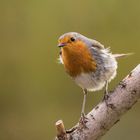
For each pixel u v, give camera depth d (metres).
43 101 17.77
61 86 17.64
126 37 17.23
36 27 17.70
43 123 17.59
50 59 17.69
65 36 8.55
